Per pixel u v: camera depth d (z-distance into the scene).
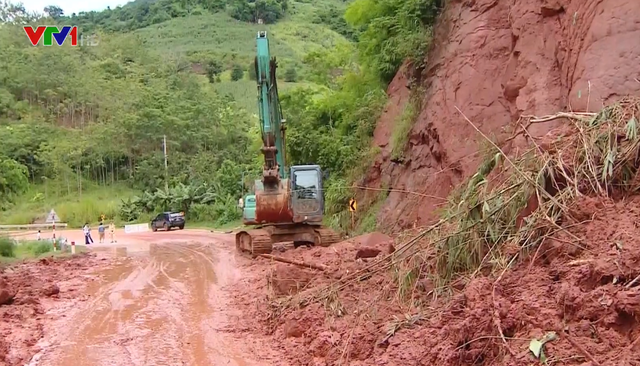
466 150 16.88
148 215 54.75
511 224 7.56
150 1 143.12
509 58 16.81
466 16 19.53
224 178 55.03
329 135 31.52
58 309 12.68
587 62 11.95
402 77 26.33
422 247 8.81
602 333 5.10
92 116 77.25
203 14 128.38
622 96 10.81
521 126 9.52
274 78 20.52
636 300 5.07
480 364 5.73
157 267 19.42
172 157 68.38
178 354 9.01
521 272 6.64
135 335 10.23
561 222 6.98
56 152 65.50
